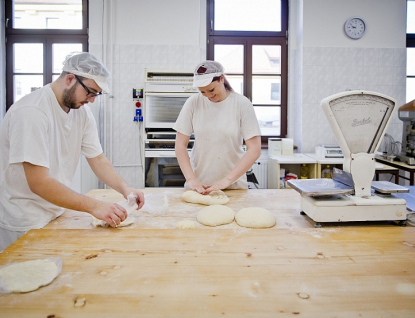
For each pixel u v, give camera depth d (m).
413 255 0.81
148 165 3.30
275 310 0.58
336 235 0.94
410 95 4.12
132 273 0.71
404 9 3.86
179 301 0.60
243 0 4.04
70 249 0.84
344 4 3.82
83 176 3.18
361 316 0.56
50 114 1.15
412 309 0.58
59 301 0.60
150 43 3.78
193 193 1.50
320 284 0.66
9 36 3.88
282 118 4.15
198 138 1.78
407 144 3.20
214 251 0.82
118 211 1.05
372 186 1.20
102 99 3.73
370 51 3.87
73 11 3.93
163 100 3.22
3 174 1.17
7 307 0.58
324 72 3.86
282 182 3.60
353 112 1.11
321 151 3.49
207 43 4.04
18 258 0.78
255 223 1.13
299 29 3.93
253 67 4.08
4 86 3.91
